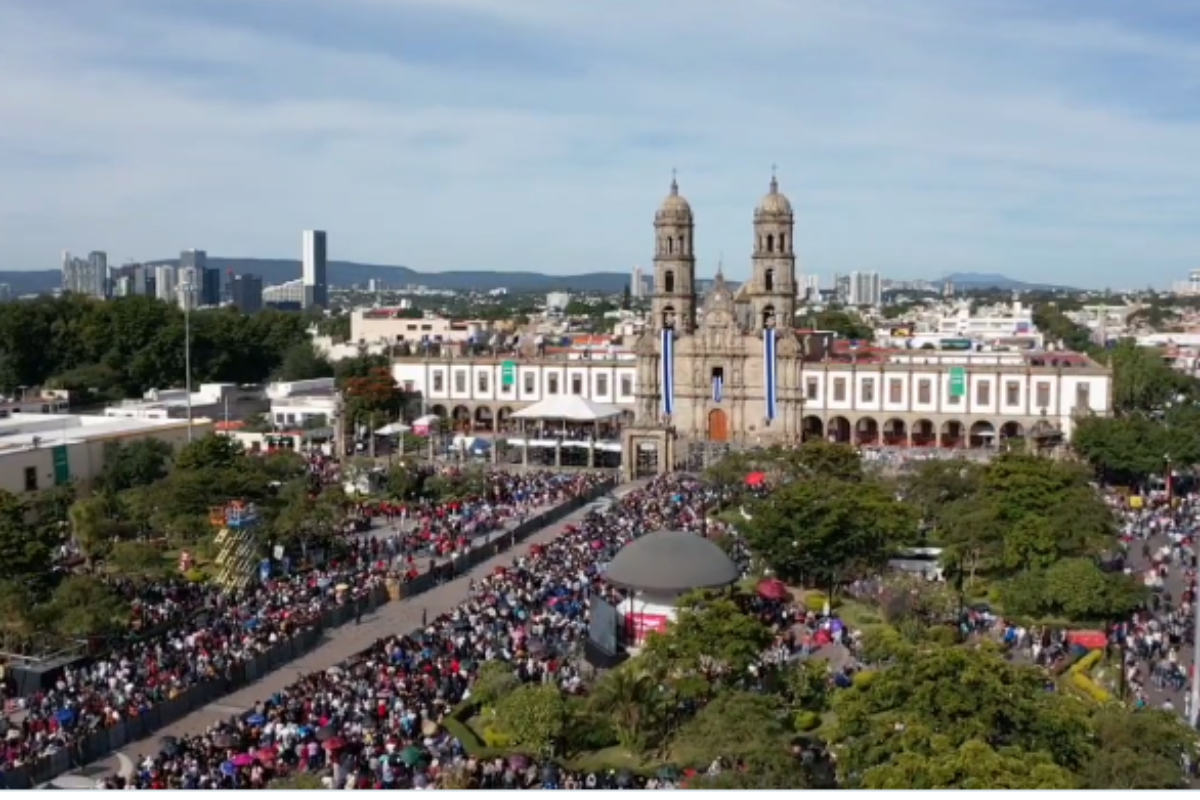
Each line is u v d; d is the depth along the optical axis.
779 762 53.72
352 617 89.50
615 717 64.50
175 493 110.38
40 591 83.62
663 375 180.12
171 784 54.97
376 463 157.88
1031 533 93.75
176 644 78.19
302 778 53.69
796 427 184.50
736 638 67.94
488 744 64.12
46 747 61.41
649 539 88.00
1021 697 51.78
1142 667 77.75
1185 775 51.59
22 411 188.38
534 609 87.12
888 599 88.62
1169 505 129.75
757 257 186.00
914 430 186.25
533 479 147.88
